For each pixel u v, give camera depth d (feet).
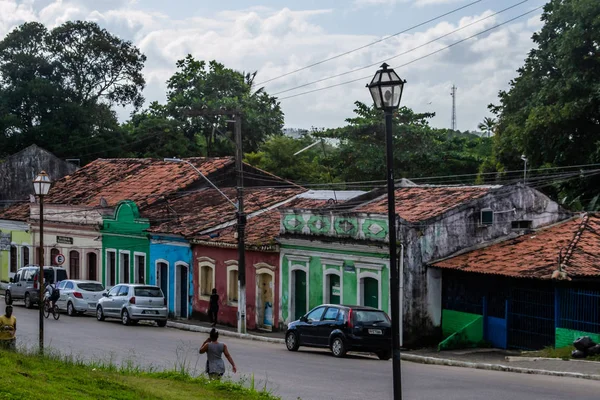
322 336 86.02
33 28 238.48
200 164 165.58
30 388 40.81
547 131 126.62
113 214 150.82
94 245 156.15
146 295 119.34
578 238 92.73
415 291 94.79
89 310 130.11
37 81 230.89
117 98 245.86
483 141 232.94
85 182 182.09
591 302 79.77
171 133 239.50
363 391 60.95
